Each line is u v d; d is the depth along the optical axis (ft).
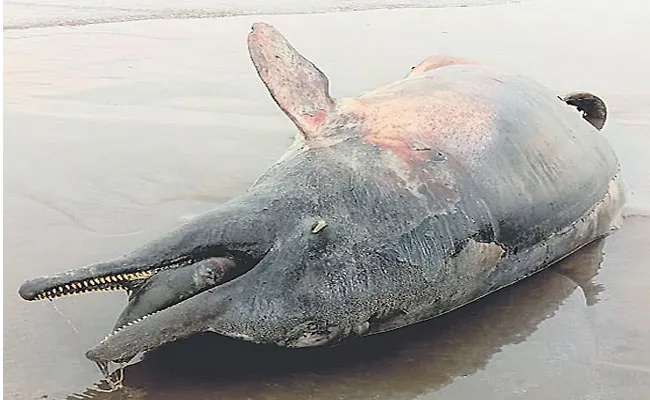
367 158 12.74
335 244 11.72
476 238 12.83
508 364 12.26
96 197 17.22
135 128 21.26
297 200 12.05
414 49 29.53
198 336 12.04
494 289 13.75
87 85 24.54
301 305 11.44
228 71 26.45
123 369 11.65
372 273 11.80
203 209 16.90
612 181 15.89
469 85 14.84
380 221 12.07
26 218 16.11
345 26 33.06
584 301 13.89
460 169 13.12
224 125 21.75
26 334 12.35
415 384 11.74
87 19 32.68
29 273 14.02
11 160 18.89
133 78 25.32
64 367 11.68
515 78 15.71
